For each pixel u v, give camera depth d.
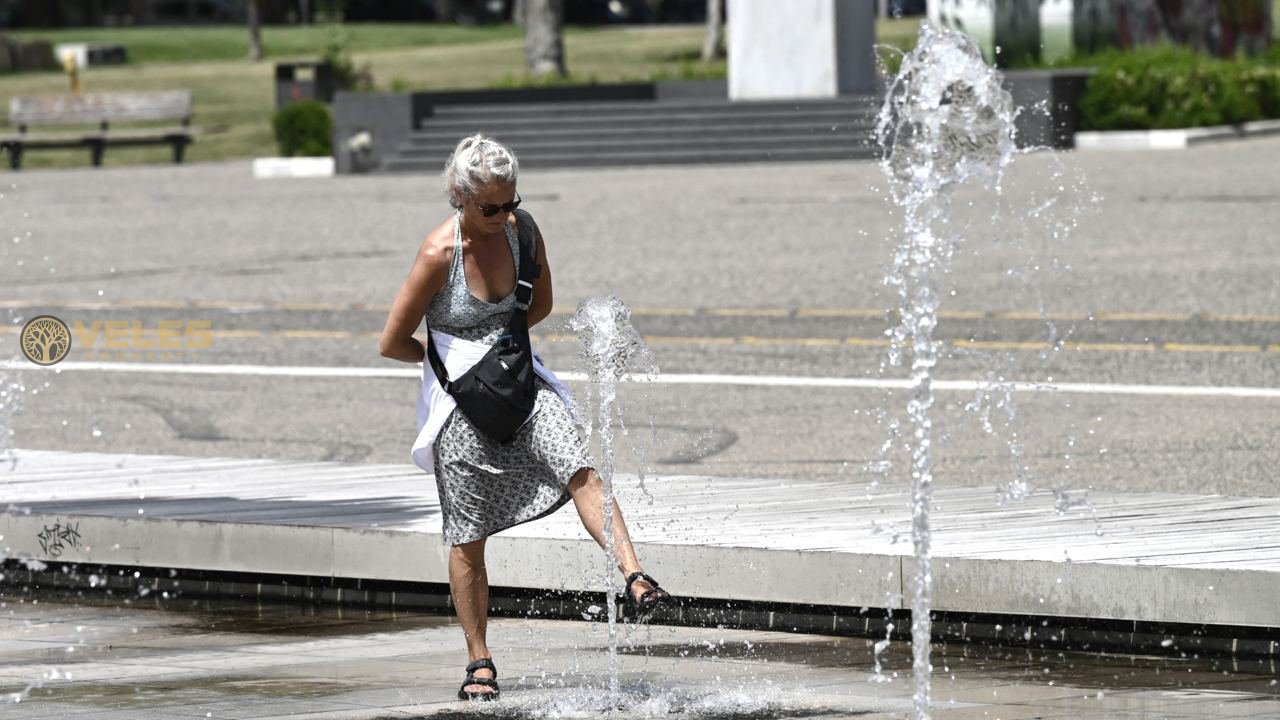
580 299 49.44
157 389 37.31
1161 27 123.75
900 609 19.33
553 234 66.00
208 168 112.88
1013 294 48.09
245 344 43.19
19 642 19.73
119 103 119.62
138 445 31.28
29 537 22.78
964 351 39.78
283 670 18.31
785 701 16.75
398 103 105.94
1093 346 39.84
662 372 37.94
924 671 16.19
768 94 105.50
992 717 15.94
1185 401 33.25
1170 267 52.19
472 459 16.75
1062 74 99.62
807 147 99.38
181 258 61.84
